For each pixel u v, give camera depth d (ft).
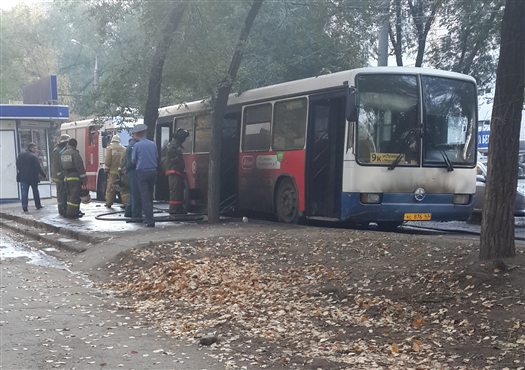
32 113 87.40
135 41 57.72
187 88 57.16
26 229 58.18
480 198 58.44
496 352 20.63
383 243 34.68
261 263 35.32
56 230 54.54
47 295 31.68
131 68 56.34
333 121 48.65
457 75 48.70
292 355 21.56
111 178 73.15
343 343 22.71
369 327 24.17
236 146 60.75
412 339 22.45
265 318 26.12
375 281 28.55
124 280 35.83
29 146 72.90
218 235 42.83
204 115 64.64
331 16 57.57
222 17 55.11
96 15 57.67
